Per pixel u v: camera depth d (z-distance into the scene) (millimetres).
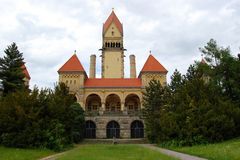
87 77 108000
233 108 50188
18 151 34750
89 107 104250
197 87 52562
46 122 42500
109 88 100125
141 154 30781
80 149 43062
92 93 99750
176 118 49094
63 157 27844
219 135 46219
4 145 40500
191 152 33062
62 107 46812
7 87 59281
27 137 40125
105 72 116250
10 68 61062
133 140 73938
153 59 104250
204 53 63719
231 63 60188
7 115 41344
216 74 61219
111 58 117562
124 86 100250
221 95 57062
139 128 84500
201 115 47406
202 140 45562
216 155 26375
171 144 46406
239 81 59344
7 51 62500
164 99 67812
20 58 63062
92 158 25766
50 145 40562
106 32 119500
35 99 43625
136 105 105000
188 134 45938
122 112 85062
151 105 69500
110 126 84562
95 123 84188
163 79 100812
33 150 37406
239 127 49125
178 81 67938
